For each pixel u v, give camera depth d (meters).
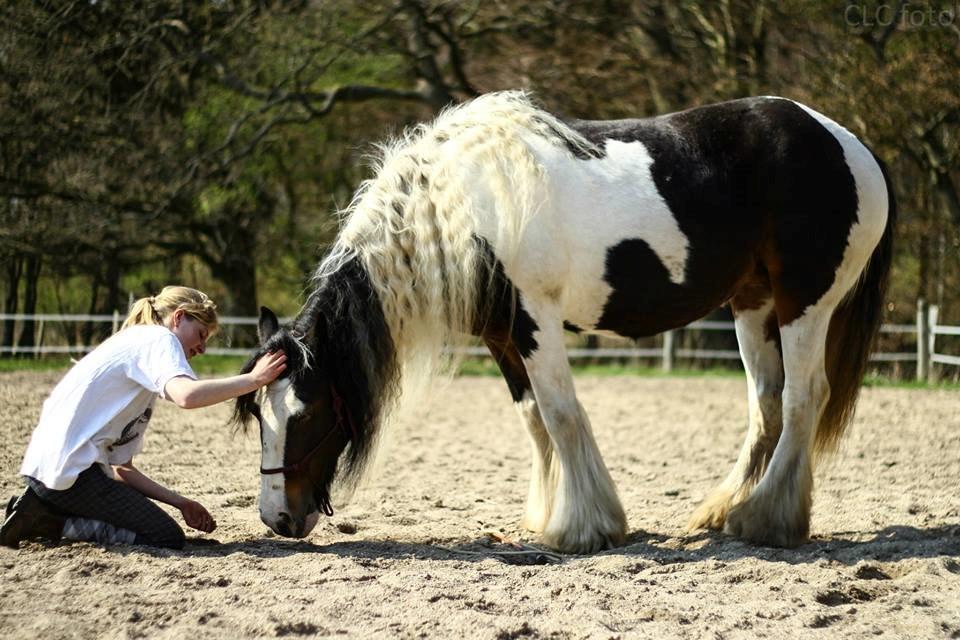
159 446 7.56
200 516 4.43
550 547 4.52
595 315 4.66
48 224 16.89
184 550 4.21
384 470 7.14
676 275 4.59
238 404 4.30
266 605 3.43
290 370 4.21
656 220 4.50
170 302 4.29
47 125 16.41
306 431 4.25
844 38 15.55
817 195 4.55
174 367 3.98
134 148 17.19
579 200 4.46
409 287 4.38
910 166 16.67
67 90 16.00
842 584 3.79
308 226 20.62
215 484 6.07
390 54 17.53
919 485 6.26
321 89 19.17
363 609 3.41
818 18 15.67
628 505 5.81
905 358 15.31
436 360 4.55
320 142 19.72
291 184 20.28
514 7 17.42
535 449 4.90
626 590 3.75
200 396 3.92
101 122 16.67
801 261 4.58
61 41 15.90
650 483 6.67
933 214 15.98
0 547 4.06
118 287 19.47
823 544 4.54
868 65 15.40
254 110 17.02
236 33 16.70
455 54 17.59
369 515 5.37
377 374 4.36
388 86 19.55
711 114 4.72
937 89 14.95
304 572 3.83
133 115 16.61
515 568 4.06
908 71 15.27
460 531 4.91
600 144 4.61
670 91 17.25
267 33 16.73
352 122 19.81
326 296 4.41
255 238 20.09
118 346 4.11
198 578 3.68
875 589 3.77
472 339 5.37
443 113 4.82
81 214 16.86
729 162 4.61
